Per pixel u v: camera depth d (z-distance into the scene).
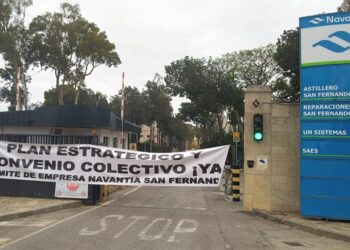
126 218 12.80
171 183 15.30
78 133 28.31
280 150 15.18
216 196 21.95
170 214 14.04
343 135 12.86
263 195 15.21
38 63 50.56
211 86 54.44
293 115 15.16
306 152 13.26
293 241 10.14
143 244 9.02
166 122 82.69
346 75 12.89
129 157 15.59
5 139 21.94
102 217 12.90
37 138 21.84
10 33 46.66
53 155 16.02
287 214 14.23
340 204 12.77
